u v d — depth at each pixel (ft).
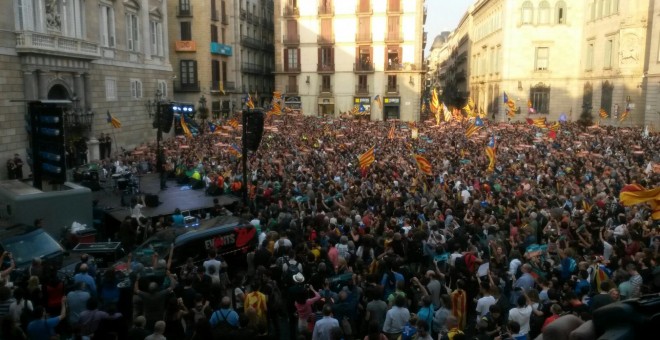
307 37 225.15
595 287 35.76
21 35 90.79
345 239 41.96
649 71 162.30
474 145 111.45
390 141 117.91
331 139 123.54
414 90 220.43
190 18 192.75
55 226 52.54
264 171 78.54
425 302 29.84
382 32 219.20
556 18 209.26
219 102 203.10
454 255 39.24
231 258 43.68
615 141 116.57
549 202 56.65
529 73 214.07
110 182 83.41
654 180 66.80
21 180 61.93
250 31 235.81
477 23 285.23
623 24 173.17
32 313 28.71
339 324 30.55
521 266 36.65
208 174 82.12
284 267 37.24
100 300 34.88
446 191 63.82
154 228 55.52
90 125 110.52
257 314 31.45
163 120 86.84
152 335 26.17
